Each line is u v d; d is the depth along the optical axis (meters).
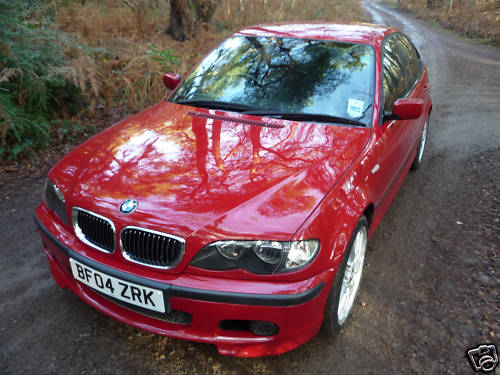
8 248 2.96
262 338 1.92
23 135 4.44
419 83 3.95
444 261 2.98
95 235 1.99
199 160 2.17
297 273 1.81
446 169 4.54
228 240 1.78
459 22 20.41
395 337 2.31
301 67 2.91
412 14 30.72
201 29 9.89
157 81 6.08
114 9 10.87
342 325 2.31
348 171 2.19
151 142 2.37
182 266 1.82
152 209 1.87
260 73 2.94
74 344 2.18
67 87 5.16
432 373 2.09
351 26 3.49
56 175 2.23
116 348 2.17
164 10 13.74
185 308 1.83
